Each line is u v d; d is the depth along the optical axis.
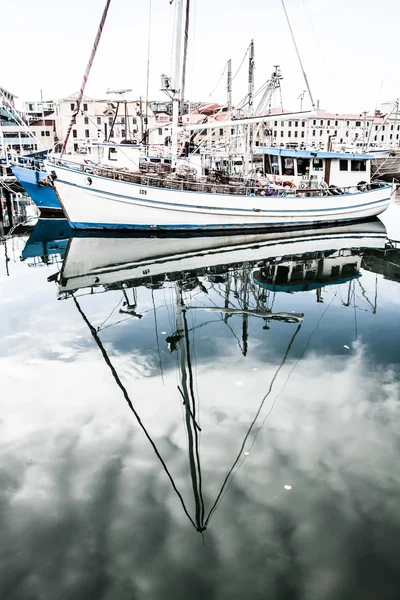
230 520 4.39
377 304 11.56
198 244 20.09
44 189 27.89
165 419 6.19
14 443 5.68
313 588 3.69
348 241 21.16
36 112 90.56
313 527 4.30
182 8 19.56
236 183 23.11
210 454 5.41
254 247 19.52
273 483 4.90
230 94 25.16
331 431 5.86
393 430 5.86
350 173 25.97
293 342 8.99
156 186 21.02
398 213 33.16
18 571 3.88
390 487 4.83
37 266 16.11
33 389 7.11
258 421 6.10
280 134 90.56
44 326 10.07
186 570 3.86
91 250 18.77
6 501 4.68
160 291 12.89
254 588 3.69
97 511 4.53
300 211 23.64
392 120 90.00
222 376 7.50
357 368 7.74
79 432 5.90
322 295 12.45
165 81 20.52
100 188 20.09
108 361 8.16
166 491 4.79
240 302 11.81
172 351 8.61
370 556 3.98
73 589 3.71
